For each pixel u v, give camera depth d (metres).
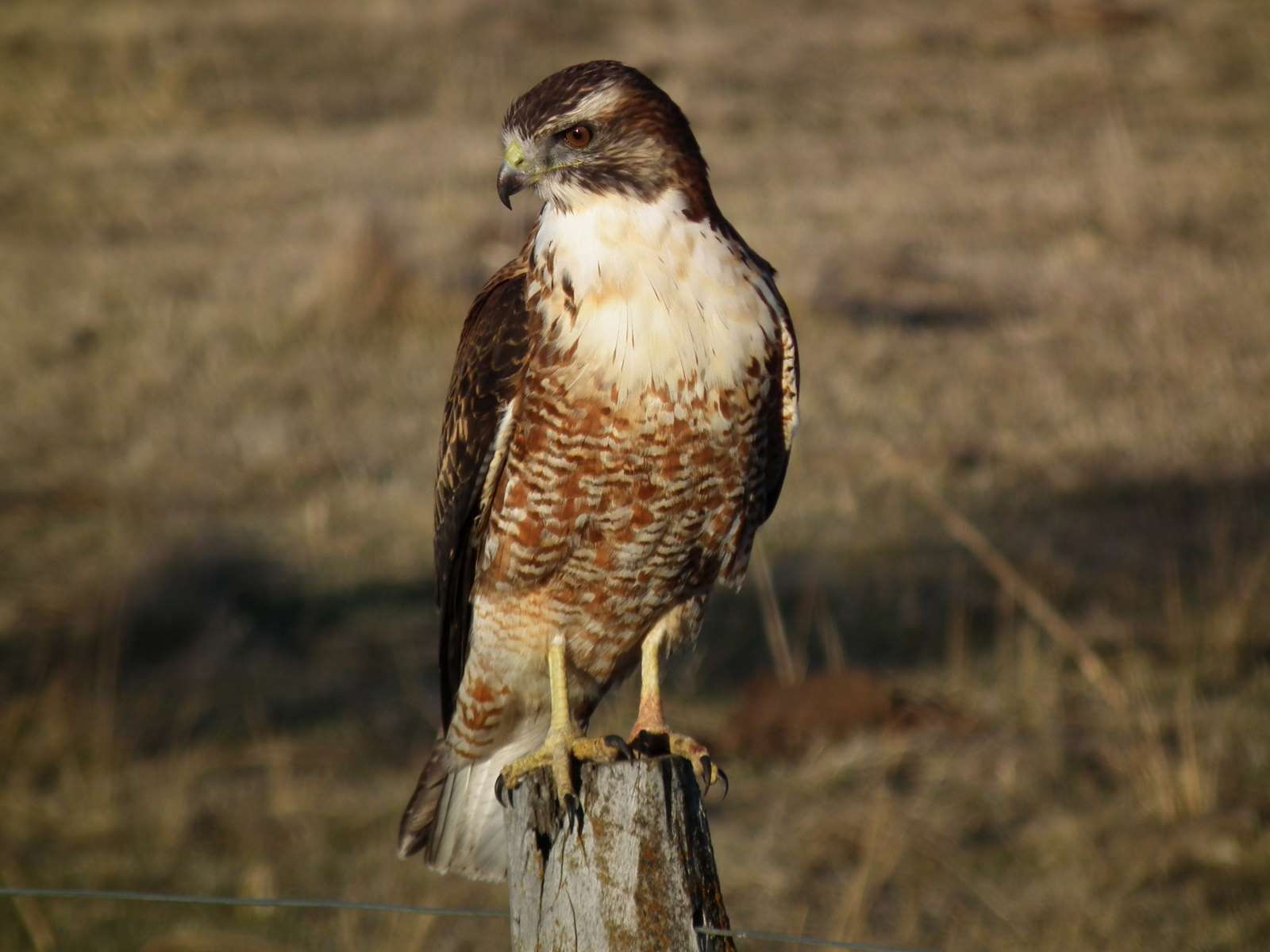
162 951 9.20
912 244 23.80
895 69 34.50
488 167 28.86
